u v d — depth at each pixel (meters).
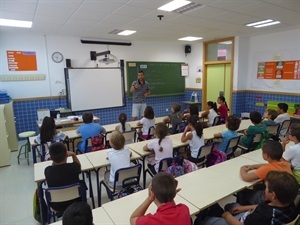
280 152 1.95
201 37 6.79
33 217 2.65
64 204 2.08
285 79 6.15
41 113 5.38
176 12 4.00
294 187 1.30
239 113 7.15
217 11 3.98
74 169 2.11
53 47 6.02
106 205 1.69
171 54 8.12
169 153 2.83
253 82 6.98
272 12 4.09
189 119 3.40
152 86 7.80
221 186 1.94
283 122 4.32
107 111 7.00
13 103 5.66
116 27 5.12
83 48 6.41
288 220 1.33
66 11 3.80
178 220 1.23
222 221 1.73
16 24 4.66
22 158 4.55
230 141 3.28
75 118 5.25
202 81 8.05
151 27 5.19
